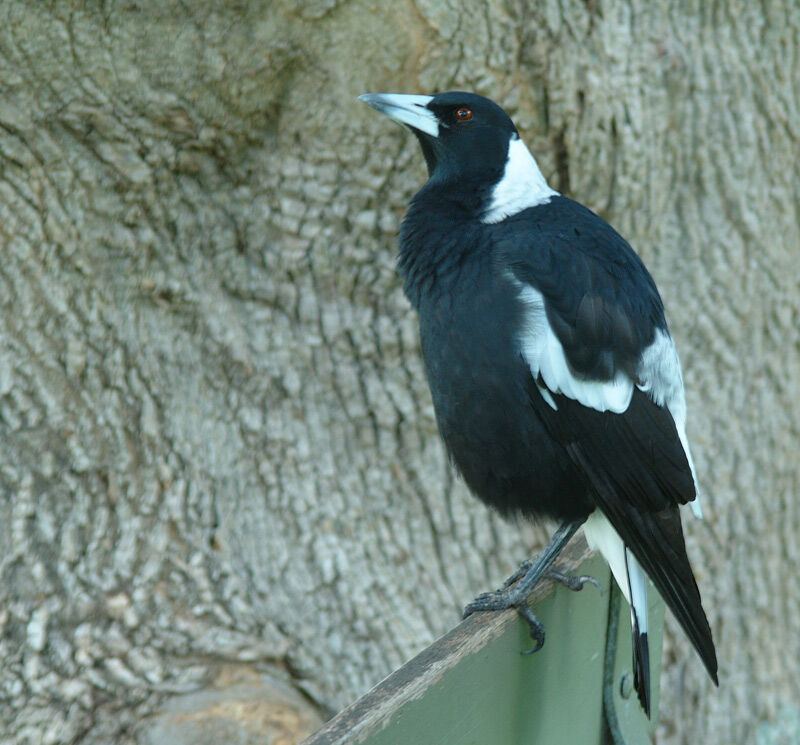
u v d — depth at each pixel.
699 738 12.77
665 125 11.64
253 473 11.20
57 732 9.90
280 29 10.26
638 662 6.58
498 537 11.64
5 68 9.90
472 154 8.47
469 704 5.66
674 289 12.15
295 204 10.96
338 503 11.34
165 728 10.02
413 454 11.49
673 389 7.85
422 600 11.44
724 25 11.74
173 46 10.12
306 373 11.28
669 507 7.50
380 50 10.45
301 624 11.02
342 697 10.95
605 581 7.29
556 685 6.46
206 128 10.55
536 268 7.60
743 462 12.53
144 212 10.65
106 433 10.60
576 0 11.01
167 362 10.91
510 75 10.86
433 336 7.83
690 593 7.07
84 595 10.32
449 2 10.37
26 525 10.28
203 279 11.02
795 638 13.09
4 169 10.19
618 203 11.60
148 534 10.65
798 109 12.17
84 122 10.25
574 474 7.69
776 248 12.32
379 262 11.14
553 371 7.47
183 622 10.52
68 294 10.48
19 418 10.35
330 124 10.73
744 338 12.38
